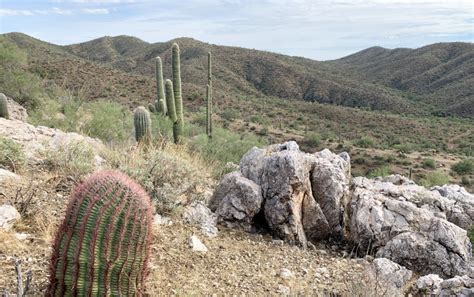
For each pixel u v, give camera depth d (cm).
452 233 600
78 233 315
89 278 313
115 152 796
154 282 428
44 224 482
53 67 5084
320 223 677
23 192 544
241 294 446
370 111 10200
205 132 1745
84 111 1495
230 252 555
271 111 7662
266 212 660
